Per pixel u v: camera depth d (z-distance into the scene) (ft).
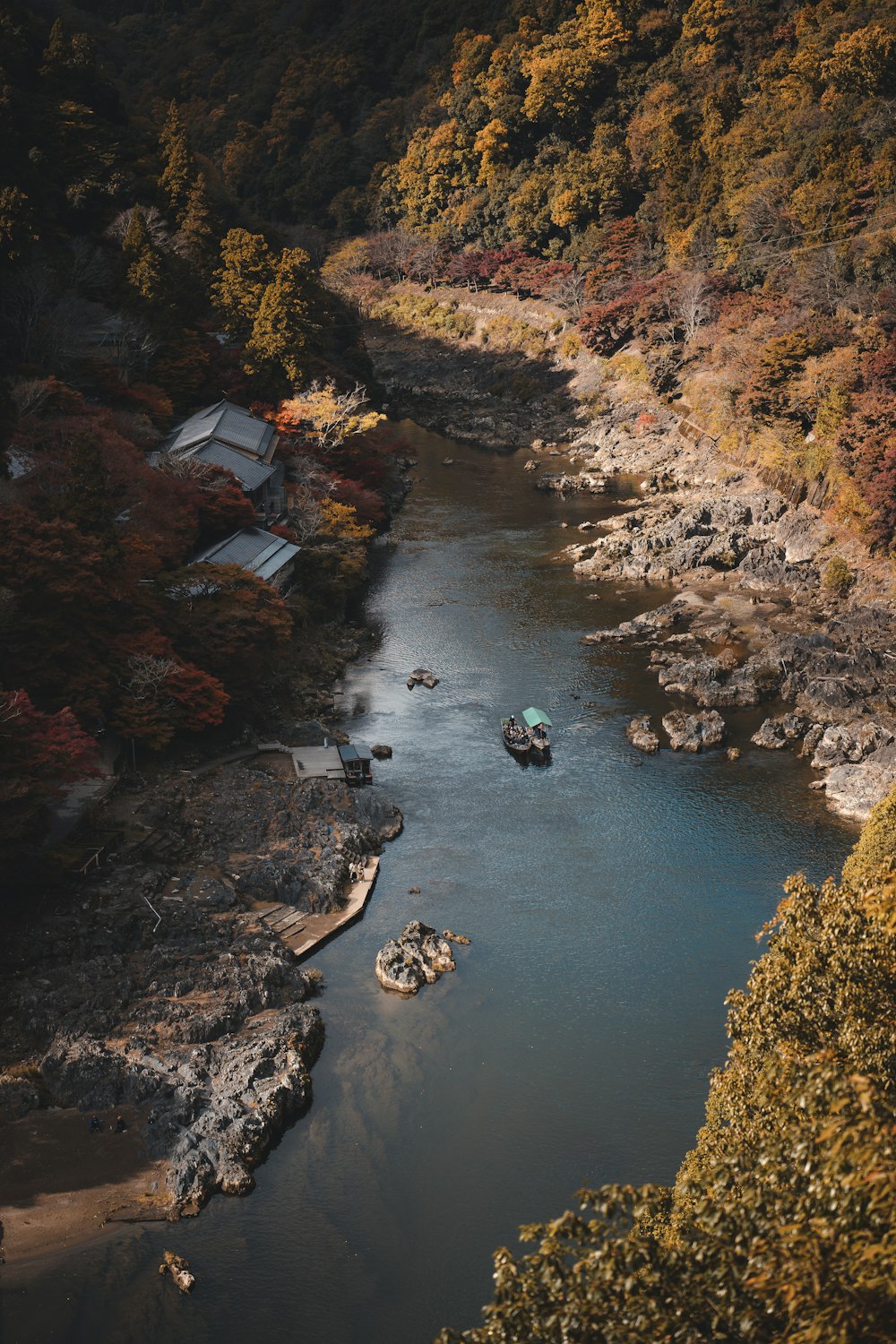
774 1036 103.81
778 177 642.63
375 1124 174.29
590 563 423.23
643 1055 188.03
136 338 415.44
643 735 292.20
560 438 626.64
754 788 270.87
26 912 203.51
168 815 237.45
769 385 480.64
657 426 592.60
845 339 474.49
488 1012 198.08
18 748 201.46
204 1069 178.60
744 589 400.67
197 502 326.44
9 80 509.35
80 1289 145.48
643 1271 67.62
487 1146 170.30
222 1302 145.48
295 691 313.73
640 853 244.42
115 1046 180.45
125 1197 159.33
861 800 258.78
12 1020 184.75
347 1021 195.62
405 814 259.60
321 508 394.52
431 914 224.33
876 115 626.23
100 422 334.85
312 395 442.91
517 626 371.97
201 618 276.21
